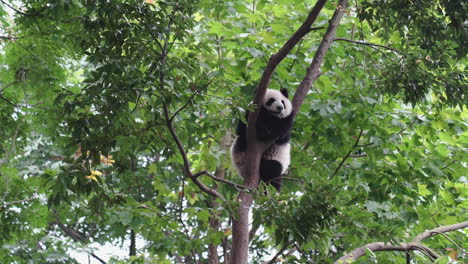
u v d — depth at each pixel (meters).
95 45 6.81
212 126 8.41
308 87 8.27
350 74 10.07
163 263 11.23
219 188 12.14
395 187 9.34
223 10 10.79
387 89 8.09
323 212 6.87
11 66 11.05
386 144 9.53
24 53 10.79
